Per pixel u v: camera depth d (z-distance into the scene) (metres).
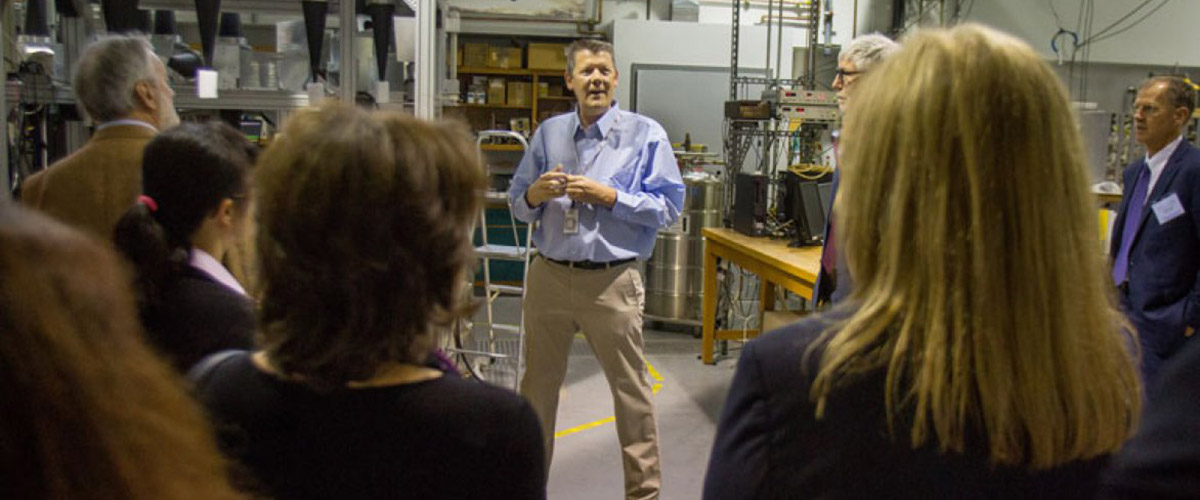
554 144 2.90
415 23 2.68
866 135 0.76
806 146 5.34
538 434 0.83
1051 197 0.70
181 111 2.89
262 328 0.81
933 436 0.70
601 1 7.71
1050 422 0.69
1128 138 5.99
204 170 1.26
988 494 0.70
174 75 2.65
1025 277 0.69
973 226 0.69
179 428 0.43
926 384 0.69
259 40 6.59
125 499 0.39
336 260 0.76
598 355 2.76
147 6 2.96
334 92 2.99
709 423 3.86
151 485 0.40
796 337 0.77
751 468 0.76
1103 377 0.71
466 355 4.14
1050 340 0.69
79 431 0.38
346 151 0.77
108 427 0.39
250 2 3.11
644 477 2.71
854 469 0.72
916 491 0.71
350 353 0.77
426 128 0.82
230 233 1.31
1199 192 2.67
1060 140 0.71
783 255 3.75
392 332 0.78
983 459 0.70
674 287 5.54
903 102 0.72
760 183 4.38
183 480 0.42
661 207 2.70
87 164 1.76
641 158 2.83
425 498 0.78
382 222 0.76
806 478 0.74
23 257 0.39
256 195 0.81
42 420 0.37
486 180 0.86
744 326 5.17
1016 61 0.71
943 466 0.70
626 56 7.28
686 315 5.58
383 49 3.08
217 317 1.20
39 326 0.38
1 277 0.38
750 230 4.42
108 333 0.41
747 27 7.38
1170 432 0.63
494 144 7.45
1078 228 0.71
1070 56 6.91
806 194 3.98
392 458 0.77
